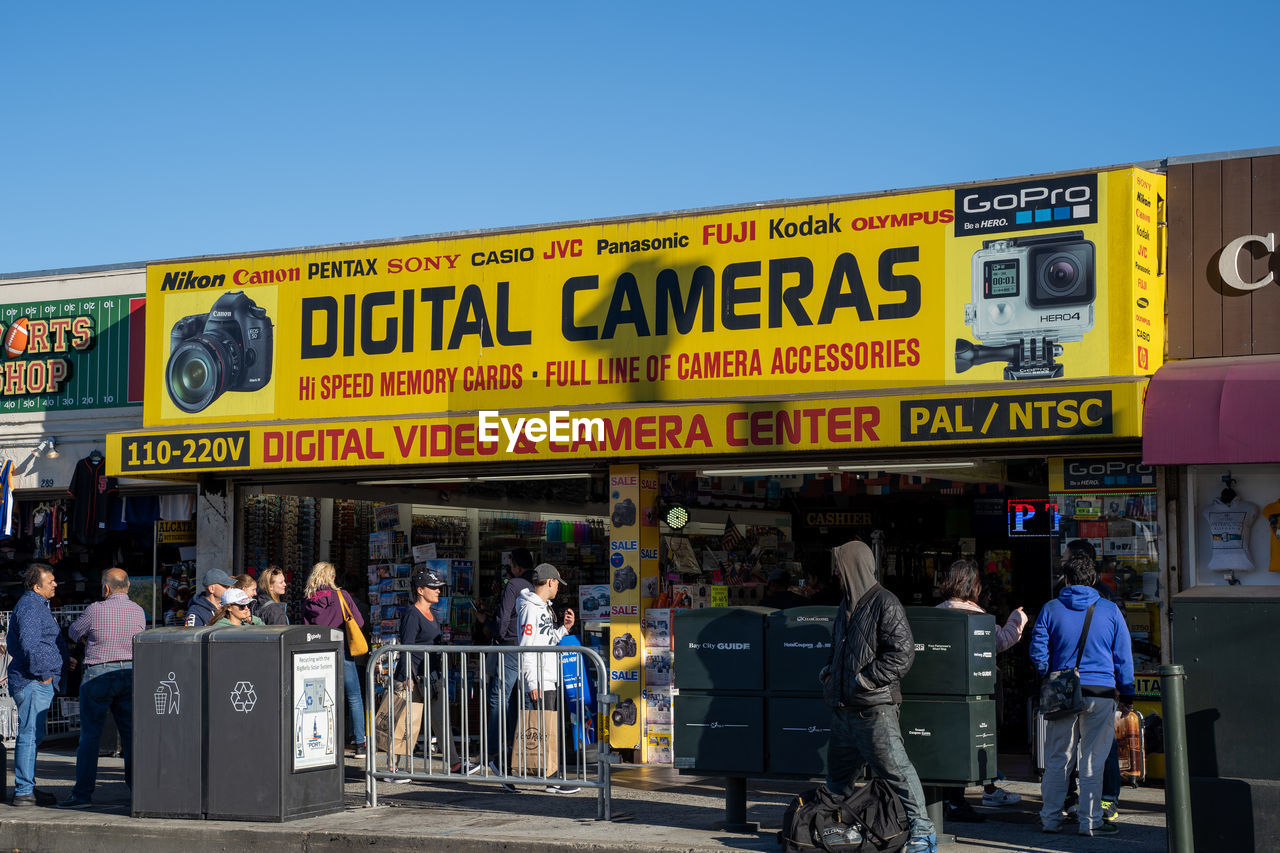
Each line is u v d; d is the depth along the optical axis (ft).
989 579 51.31
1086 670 29.12
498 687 32.94
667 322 41.37
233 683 31.94
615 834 29.22
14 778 39.88
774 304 40.11
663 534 43.34
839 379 39.17
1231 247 36.91
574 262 42.70
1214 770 25.03
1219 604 25.29
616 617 41.78
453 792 36.22
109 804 35.14
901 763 26.58
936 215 38.42
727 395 40.45
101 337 52.70
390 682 34.55
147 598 52.70
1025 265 37.29
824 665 28.94
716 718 29.78
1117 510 37.40
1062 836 29.04
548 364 42.75
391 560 50.03
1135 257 36.27
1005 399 36.14
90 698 35.06
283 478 47.80
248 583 40.52
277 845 30.27
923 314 38.34
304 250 46.06
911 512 52.60
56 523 53.11
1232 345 36.86
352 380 45.14
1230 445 33.32
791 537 51.31
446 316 44.11
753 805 33.47
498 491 52.90
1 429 53.78
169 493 51.62
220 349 46.85
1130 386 34.83
